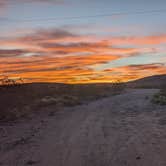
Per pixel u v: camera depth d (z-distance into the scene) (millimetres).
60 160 9664
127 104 27844
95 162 9297
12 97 32375
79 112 23422
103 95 44469
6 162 9859
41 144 12227
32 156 10391
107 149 10836
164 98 27234
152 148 10695
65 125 16922
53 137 13539
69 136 13516
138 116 19375
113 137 12938
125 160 9398
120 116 19953
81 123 17391
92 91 50625
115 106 26797
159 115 19016
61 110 25484
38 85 45719
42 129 16047
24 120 20188
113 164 9039
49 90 42719
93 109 25250
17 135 14789
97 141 12242
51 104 29359
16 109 24391
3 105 26547
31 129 16344
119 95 44031
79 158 9789
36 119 20438
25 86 40344
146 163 9008
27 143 12625
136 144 11430
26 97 33906
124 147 11047
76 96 39594
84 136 13367
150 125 15547
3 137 14500
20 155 10656
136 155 9898
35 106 27406
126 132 13961
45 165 9227
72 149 11023
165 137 12398
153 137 12547
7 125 18297
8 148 11977
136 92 51156
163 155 9734
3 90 36531
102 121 17938
